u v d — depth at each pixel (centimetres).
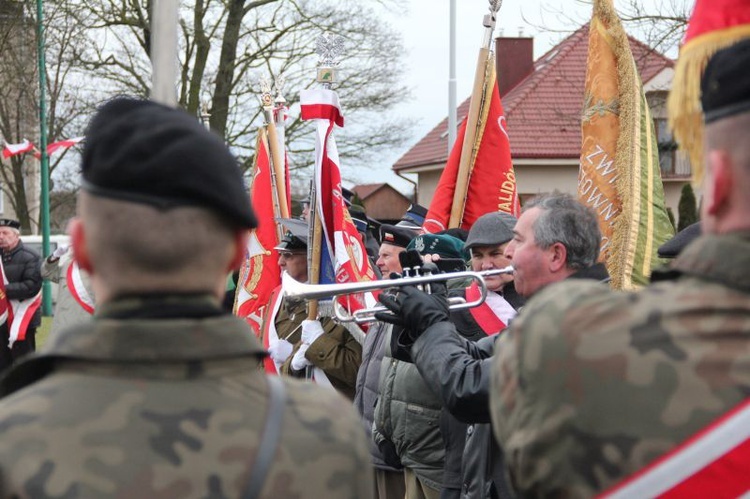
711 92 149
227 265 162
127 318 154
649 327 148
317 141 521
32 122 2500
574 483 150
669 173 2345
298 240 566
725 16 155
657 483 144
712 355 144
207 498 148
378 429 420
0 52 2097
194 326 155
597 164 470
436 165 2786
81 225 161
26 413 149
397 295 296
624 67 469
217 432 152
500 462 303
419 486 409
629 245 453
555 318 155
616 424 146
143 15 1894
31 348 1016
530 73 2864
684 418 143
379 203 3253
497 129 550
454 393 271
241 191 160
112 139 155
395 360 415
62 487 144
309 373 514
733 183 147
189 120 162
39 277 999
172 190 153
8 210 3181
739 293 147
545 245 311
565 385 151
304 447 156
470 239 397
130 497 146
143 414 150
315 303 517
